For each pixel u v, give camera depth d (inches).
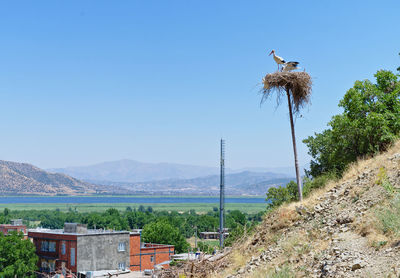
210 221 6387.8
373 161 655.8
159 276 619.2
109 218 6181.1
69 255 2256.4
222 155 2127.2
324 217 538.9
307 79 686.5
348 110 1016.2
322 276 394.6
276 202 1198.3
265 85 710.5
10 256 2230.6
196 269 596.4
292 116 720.3
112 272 2129.7
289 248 505.4
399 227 398.0
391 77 1015.0
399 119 914.1
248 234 679.1
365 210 485.4
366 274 355.9
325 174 920.9
